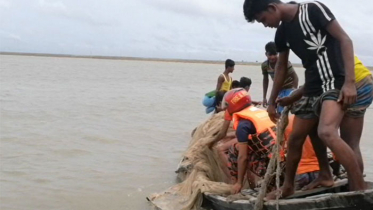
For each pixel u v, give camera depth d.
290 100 4.93
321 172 5.28
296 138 4.82
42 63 81.31
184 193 6.50
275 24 4.59
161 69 77.94
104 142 10.59
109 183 7.50
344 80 4.24
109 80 35.91
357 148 4.78
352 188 4.22
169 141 10.97
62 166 8.46
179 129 12.71
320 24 4.31
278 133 5.00
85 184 7.43
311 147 5.64
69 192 7.04
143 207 6.40
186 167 7.08
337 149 4.17
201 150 6.93
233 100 6.01
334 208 4.23
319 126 4.30
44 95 20.84
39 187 7.25
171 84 34.34
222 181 6.68
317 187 5.25
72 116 14.41
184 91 27.53
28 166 8.38
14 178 7.68
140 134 11.73
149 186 7.36
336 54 4.33
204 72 70.50
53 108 16.17
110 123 13.33
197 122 14.17
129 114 15.50
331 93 4.30
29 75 37.59
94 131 11.85
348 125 4.77
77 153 9.46
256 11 4.57
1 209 6.32
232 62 10.62
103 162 8.81
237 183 5.80
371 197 3.92
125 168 8.42
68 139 10.74
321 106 4.37
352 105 4.68
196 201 6.05
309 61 4.50
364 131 12.81
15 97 19.36
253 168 5.89
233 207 5.38
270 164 4.95
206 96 10.55
